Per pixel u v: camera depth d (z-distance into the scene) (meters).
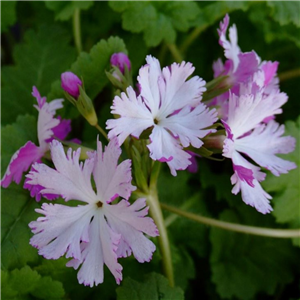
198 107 0.17
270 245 0.24
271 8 0.24
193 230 0.24
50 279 0.19
